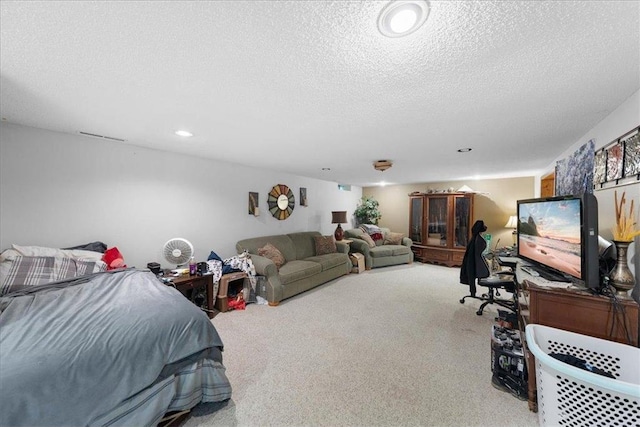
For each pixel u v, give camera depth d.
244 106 1.73
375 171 4.62
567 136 2.38
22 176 2.22
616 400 1.07
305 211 5.37
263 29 0.98
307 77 1.35
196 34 1.01
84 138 2.52
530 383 1.57
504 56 1.15
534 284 1.72
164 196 3.12
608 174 1.82
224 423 1.47
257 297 3.43
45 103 1.70
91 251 2.42
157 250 3.06
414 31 0.98
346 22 0.94
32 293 1.75
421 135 2.38
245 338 2.44
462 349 2.25
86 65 1.24
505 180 5.43
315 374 1.90
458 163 3.81
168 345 1.39
